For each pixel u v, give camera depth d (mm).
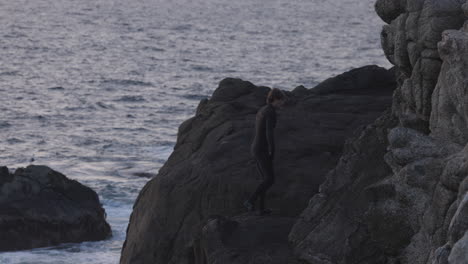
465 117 14570
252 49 182000
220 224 18438
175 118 89562
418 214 15031
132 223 26250
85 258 36250
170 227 23000
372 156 17672
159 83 121125
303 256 16656
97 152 68438
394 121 18016
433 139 15555
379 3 18344
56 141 73938
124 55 164625
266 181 19562
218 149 24203
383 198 15719
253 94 29672
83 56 160125
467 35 14500
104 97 105312
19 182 40188
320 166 22844
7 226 37938
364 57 167875
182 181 23797
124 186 53500
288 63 151875
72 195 40844
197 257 19562
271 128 19141
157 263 22812
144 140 74750
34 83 117438
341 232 16219
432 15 15945
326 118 26312
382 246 15344
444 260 12492
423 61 16266
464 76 14375
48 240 38531
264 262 16891
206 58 160000
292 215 20828
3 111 91062
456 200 13680
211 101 29750
